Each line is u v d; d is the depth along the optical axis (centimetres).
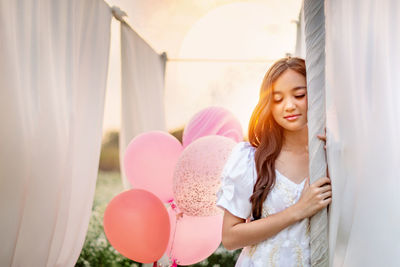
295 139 131
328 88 136
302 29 304
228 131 257
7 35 170
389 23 108
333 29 138
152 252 214
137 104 335
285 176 128
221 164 209
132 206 211
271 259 122
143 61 353
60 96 200
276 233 121
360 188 115
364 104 121
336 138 120
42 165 184
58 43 200
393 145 108
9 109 169
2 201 166
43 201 185
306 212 117
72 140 204
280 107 125
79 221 230
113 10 275
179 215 233
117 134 845
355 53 125
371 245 109
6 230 166
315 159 119
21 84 178
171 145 244
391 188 107
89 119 238
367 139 116
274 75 125
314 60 119
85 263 445
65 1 206
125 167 246
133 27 350
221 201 129
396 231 105
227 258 449
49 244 188
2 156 167
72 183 227
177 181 213
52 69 195
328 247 116
